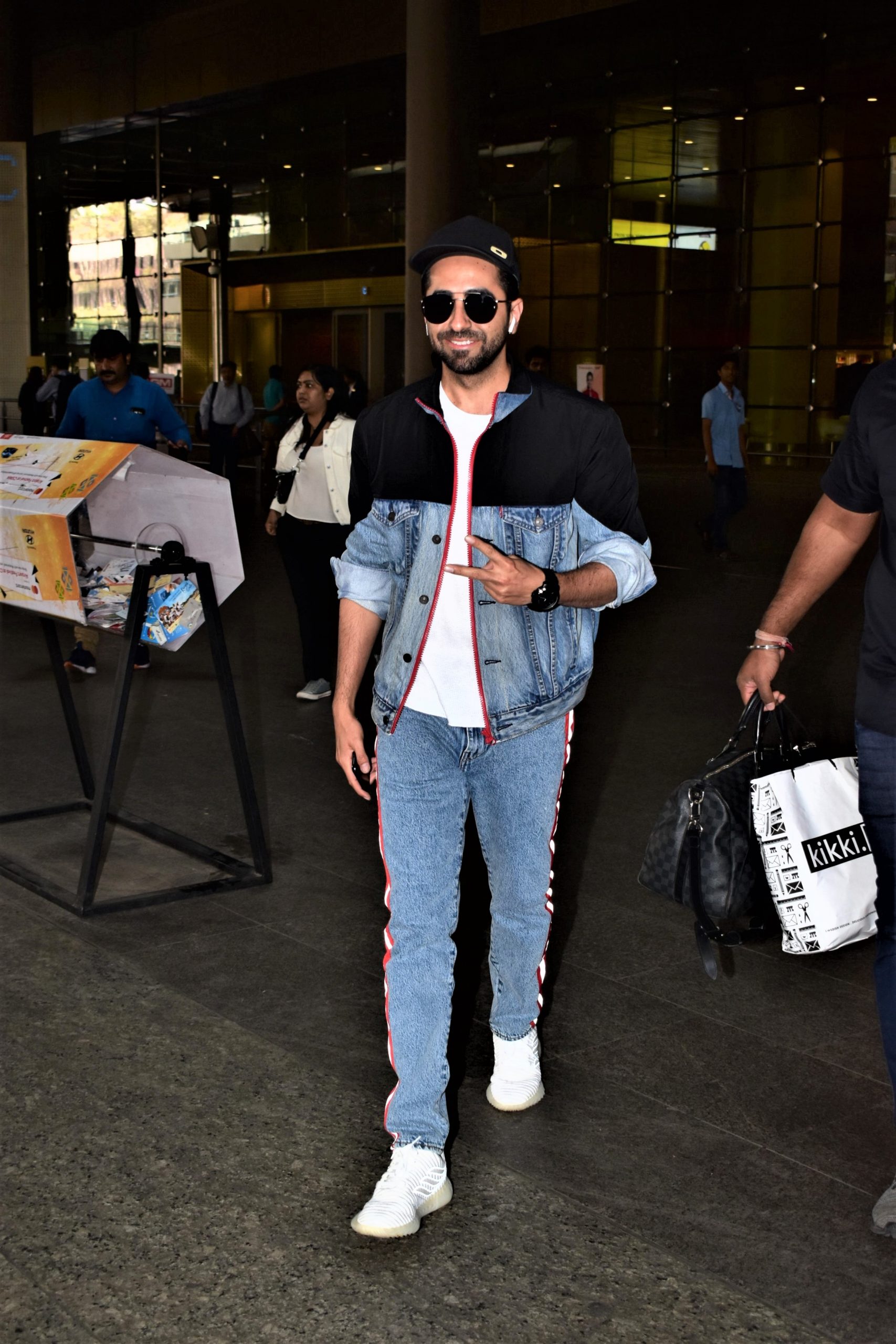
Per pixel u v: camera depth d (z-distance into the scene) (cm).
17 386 2655
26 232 2623
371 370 3328
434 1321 251
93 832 452
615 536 293
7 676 813
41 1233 277
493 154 3027
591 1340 246
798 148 2575
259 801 582
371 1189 294
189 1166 302
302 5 3127
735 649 916
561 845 523
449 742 289
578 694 300
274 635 970
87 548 513
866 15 2408
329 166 3331
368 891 479
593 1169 303
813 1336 247
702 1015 383
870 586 282
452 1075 348
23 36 3284
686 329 2809
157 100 3578
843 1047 365
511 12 2762
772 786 339
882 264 2511
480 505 284
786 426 2703
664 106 2730
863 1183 298
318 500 738
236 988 396
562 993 397
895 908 282
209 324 3734
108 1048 357
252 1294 258
